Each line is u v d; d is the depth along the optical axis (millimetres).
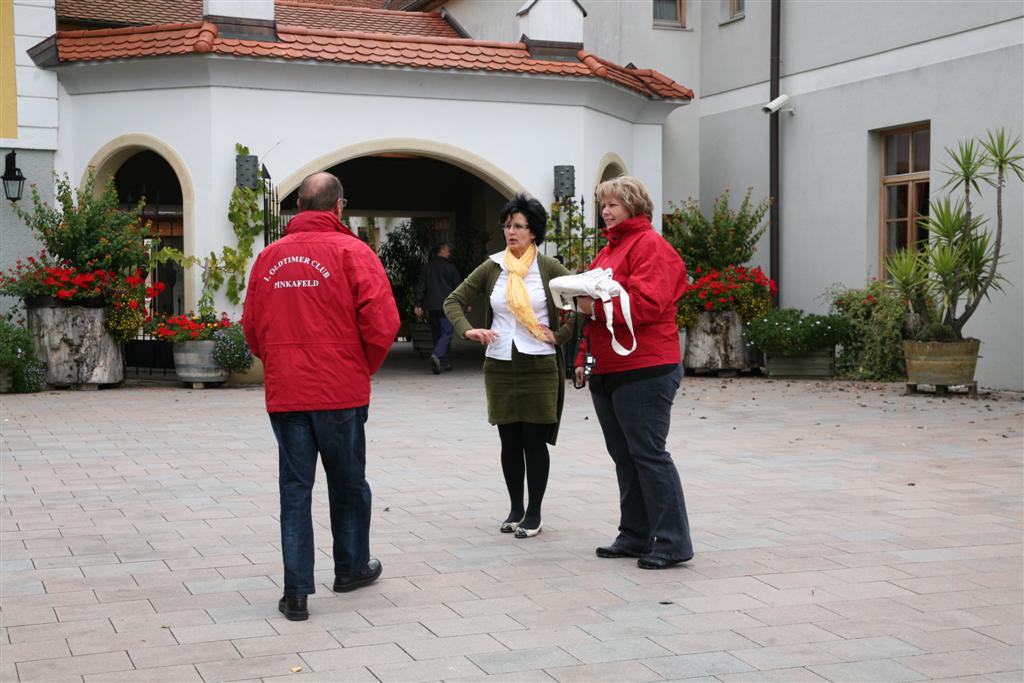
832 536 5551
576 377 5328
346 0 23141
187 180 13055
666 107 15906
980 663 3705
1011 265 12430
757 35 16406
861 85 14602
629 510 5148
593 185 14844
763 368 14984
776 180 16031
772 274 16141
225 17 12867
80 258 12414
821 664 3699
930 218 12141
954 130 13219
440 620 4195
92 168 12922
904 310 13188
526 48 14297
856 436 9016
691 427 9602
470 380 14258
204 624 4152
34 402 11352
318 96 13438
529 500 5586
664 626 4113
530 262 5605
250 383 13117
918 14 13656
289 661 3742
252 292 4422
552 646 3891
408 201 20562
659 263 4855
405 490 6812
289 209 19391
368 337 4355
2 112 13305
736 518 5977
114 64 13047
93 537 5531
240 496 6570
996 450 8250
